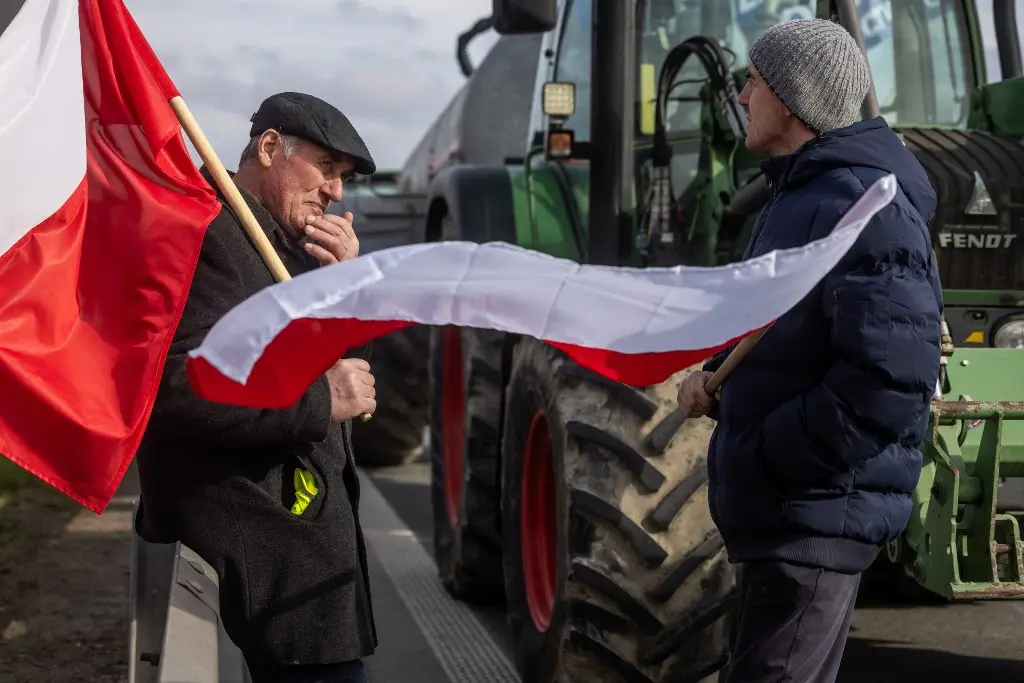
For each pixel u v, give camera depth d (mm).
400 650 4305
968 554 3150
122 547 5043
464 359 4781
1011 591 3043
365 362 2383
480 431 4496
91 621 4066
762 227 2422
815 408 2238
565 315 1775
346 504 2404
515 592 3803
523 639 3703
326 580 2336
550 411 3439
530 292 1755
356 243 2428
